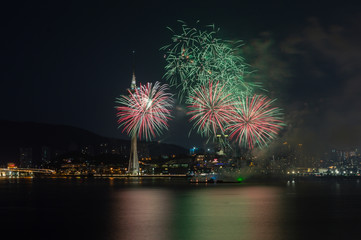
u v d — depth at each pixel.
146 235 58.44
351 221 72.19
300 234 58.47
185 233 59.72
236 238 55.56
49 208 99.56
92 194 155.12
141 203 113.31
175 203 112.31
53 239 56.38
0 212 90.44
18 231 63.12
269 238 55.53
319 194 151.88
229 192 166.50
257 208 96.56
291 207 98.81
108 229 64.19
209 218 77.31
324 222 70.94
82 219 77.12
